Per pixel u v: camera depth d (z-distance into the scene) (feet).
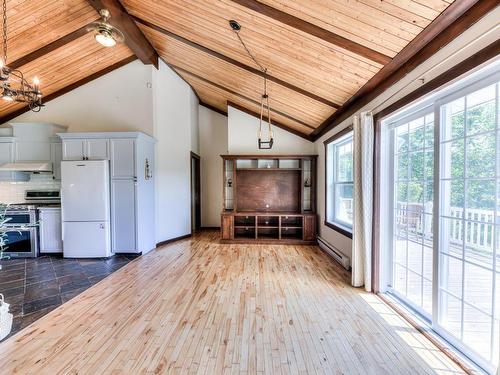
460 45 5.65
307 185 19.08
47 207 15.21
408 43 6.82
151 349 6.61
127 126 17.12
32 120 17.25
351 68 9.03
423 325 7.48
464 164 6.03
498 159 5.21
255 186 19.79
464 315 6.15
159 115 17.85
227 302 9.18
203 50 12.50
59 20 12.14
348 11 6.66
